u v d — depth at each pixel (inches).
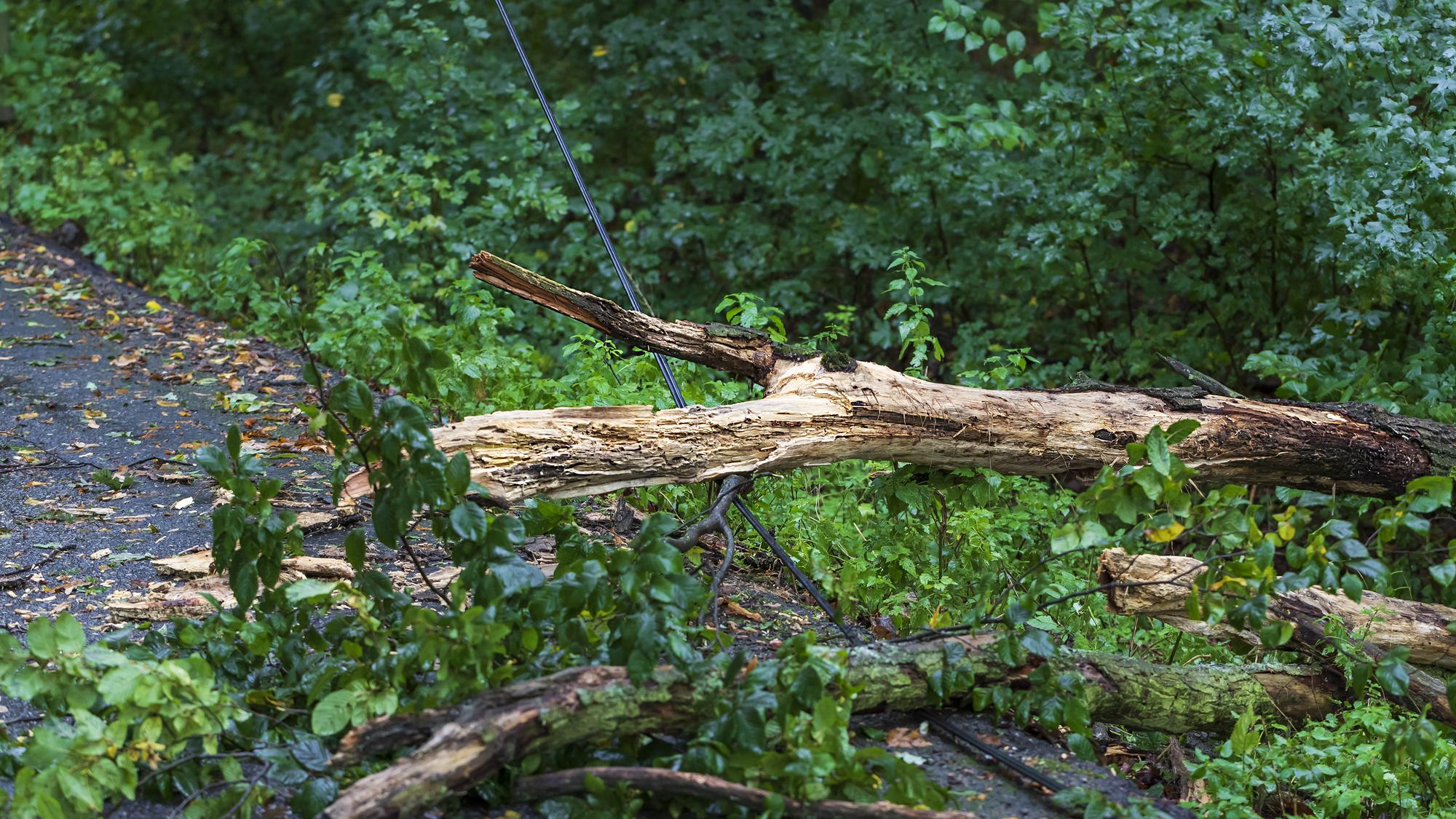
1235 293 301.9
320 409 130.1
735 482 162.6
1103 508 128.3
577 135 394.6
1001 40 400.5
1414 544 249.0
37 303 308.3
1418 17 242.4
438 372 215.2
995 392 166.2
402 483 115.4
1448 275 221.8
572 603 113.6
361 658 115.7
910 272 210.2
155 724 103.0
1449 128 231.9
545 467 141.2
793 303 341.4
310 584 112.1
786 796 104.7
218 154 511.8
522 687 105.7
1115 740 149.9
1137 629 181.6
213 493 188.4
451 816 106.7
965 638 129.9
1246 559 122.4
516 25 432.1
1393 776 132.0
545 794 105.7
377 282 260.7
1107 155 288.2
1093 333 330.0
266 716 114.3
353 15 438.0
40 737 99.0
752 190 374.0
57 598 150.6
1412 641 155.1
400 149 377.1
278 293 128.0
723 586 169.5
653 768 106.8
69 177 386.9
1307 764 132.5
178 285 318.7
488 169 380.5
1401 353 277.0
